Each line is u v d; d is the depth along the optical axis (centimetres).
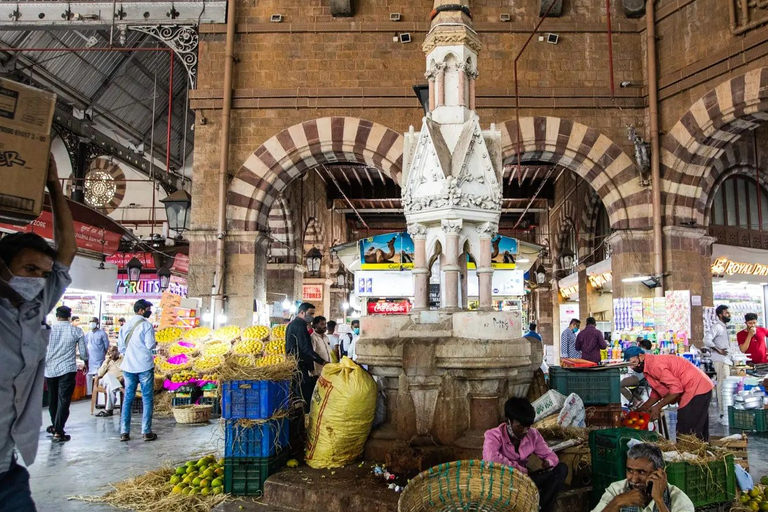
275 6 1373
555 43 1349
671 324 1218
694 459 455
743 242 1650
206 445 814
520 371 595
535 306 2791
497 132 642
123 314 1647
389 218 3080
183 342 1117
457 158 601
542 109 1335
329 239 2516
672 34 1273
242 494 557
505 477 387
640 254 1294
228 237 1315
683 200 1286
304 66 1357
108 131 2155
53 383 877
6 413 257
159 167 2502
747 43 1112
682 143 1248
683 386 602
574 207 2220
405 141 649
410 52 1352
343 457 579
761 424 901
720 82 1172
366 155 1340
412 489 372
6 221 267
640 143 1271
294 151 1332
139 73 1998
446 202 594
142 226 2491
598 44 1352
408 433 575
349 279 2791
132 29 1375
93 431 929
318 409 587
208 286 1306
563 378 646
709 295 1323
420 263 625
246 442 562
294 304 1927
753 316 1116
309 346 800
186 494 557
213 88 1352
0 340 257
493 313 580
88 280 1325
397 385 600
